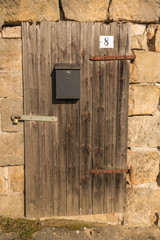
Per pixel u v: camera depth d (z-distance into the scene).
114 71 2.17
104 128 2.24
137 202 2.40
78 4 2.05
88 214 2.38
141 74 2.22
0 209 2.31
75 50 2.10
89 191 2.34
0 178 2.26
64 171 2.27
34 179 2.26
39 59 2.09
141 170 2.37
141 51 2.20
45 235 2.13
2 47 2.08
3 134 2.19
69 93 2.05
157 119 2.32
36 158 2.23
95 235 2.21
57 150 2.23
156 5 2.14
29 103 2.14
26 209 2.30
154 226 2.41
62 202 2.33
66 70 2.01
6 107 2.16
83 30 2.08
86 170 2.29
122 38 2.13
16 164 2.26
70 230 2.23
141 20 2.15
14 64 2.11
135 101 2.25
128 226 2.40
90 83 2.16
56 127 2.20
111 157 2.29
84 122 2.21
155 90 2.27
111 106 2.21
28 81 2.11
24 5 2.01
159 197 2.41
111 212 2.39
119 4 2.09
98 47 2.12
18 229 2.16
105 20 2.13
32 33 2.05
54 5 2.04
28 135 2.19
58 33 2.06
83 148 2.25
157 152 2.37
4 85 2.13
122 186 2.36
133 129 2.30
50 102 2.16
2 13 2.02
